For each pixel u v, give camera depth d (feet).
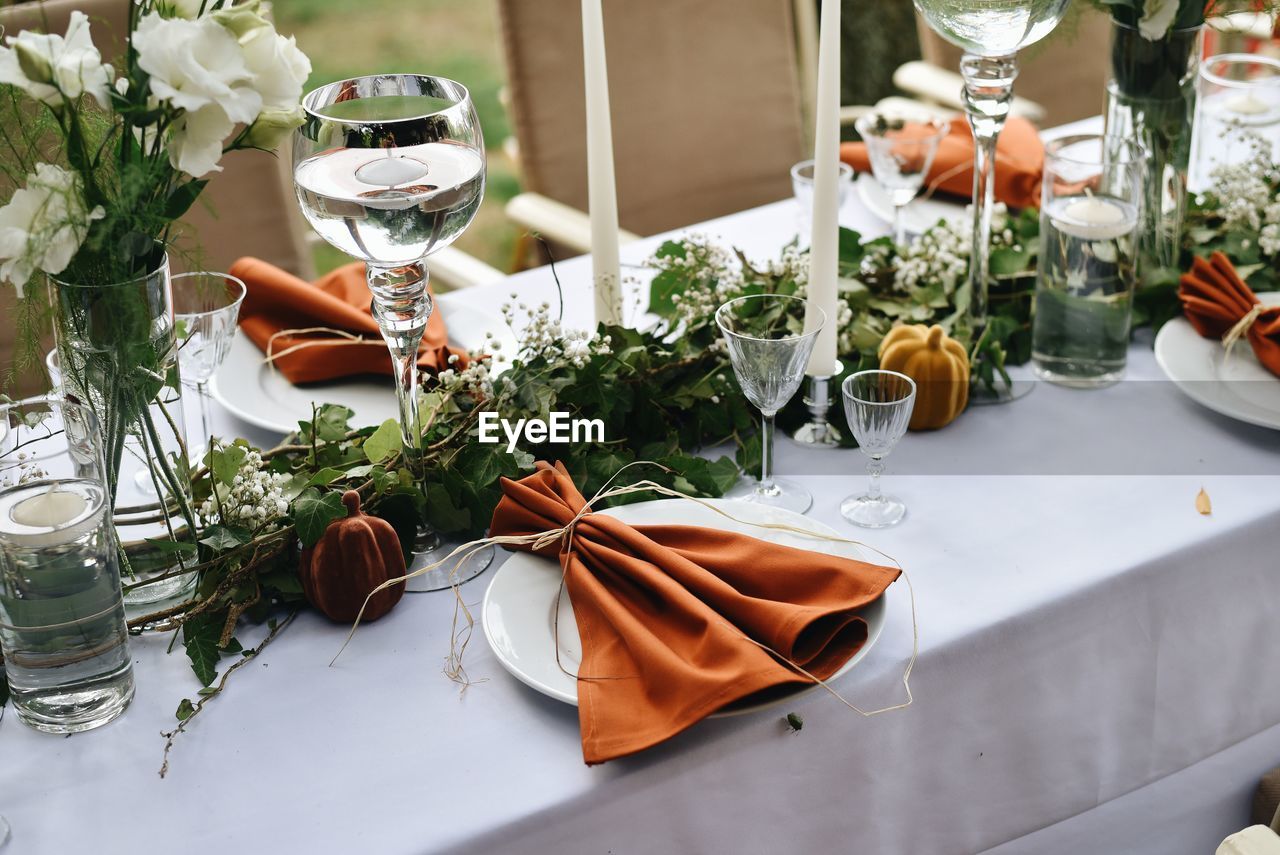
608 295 3.76
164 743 2.64
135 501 2.89
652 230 6.66
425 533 3.25
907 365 3.65
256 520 3.02
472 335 4.16
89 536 2.55
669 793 2.56
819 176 3.38
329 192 2.64
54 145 2.77
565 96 6.29
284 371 3.83
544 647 2.77
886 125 4.56
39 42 2.40
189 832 2.42
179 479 2.93
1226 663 3.42
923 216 4.89
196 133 2.54
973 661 2.91
